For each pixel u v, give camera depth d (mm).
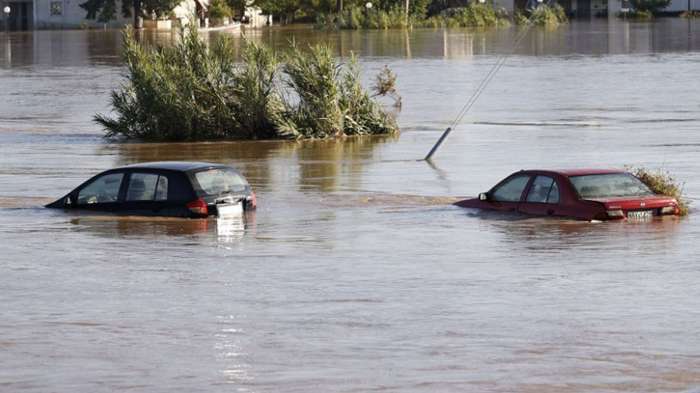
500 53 187000
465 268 40000
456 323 31906
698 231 46781
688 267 39406
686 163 70312
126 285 37812
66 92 133250
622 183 51344
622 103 112188
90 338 30688
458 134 89750
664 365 27219
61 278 39156
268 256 42969
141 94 90812
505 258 41750
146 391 25625
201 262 41875
